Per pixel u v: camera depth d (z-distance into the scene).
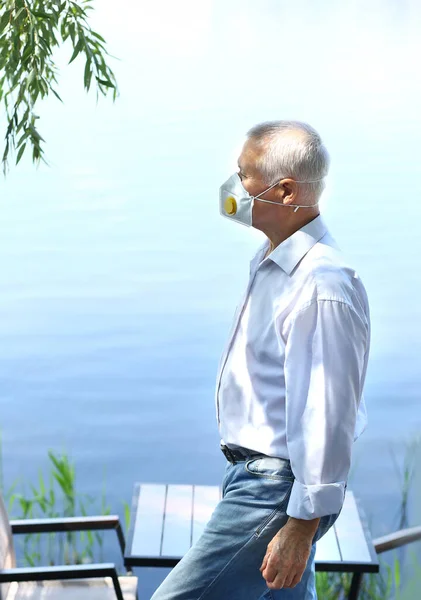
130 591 4.77
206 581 3.68
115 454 8.43
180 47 30.84
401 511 7.23
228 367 3.73
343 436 3.37
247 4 38.94
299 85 25.38
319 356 3.40
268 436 3.60
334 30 33.50
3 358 10.27
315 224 3.62
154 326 11.02
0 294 11.93
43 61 4.40
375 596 5.85
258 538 3.60
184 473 8.12
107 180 17.06
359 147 19.25
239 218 3.67
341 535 4.65
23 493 7.70
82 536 6.91
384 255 13.12
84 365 10.12
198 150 19.09
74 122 21.64
